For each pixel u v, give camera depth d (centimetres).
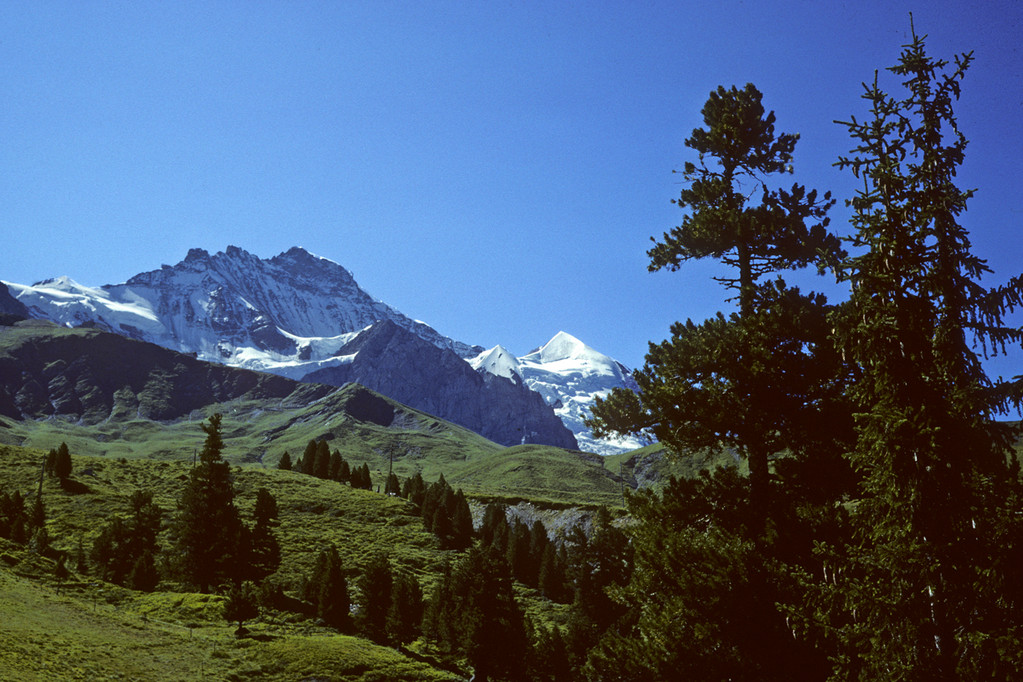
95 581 9000
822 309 2998
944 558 1759
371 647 8131
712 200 3491
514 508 18875
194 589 9994
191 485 11250
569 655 7106
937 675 1705
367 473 19738
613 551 7394
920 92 1930
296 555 12762
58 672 5206
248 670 6819
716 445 3256
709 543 2886
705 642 2692
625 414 3328
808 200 3447
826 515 2736
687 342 3266
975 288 1867
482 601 7938
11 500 11281
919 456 1817
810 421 2938
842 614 2197
